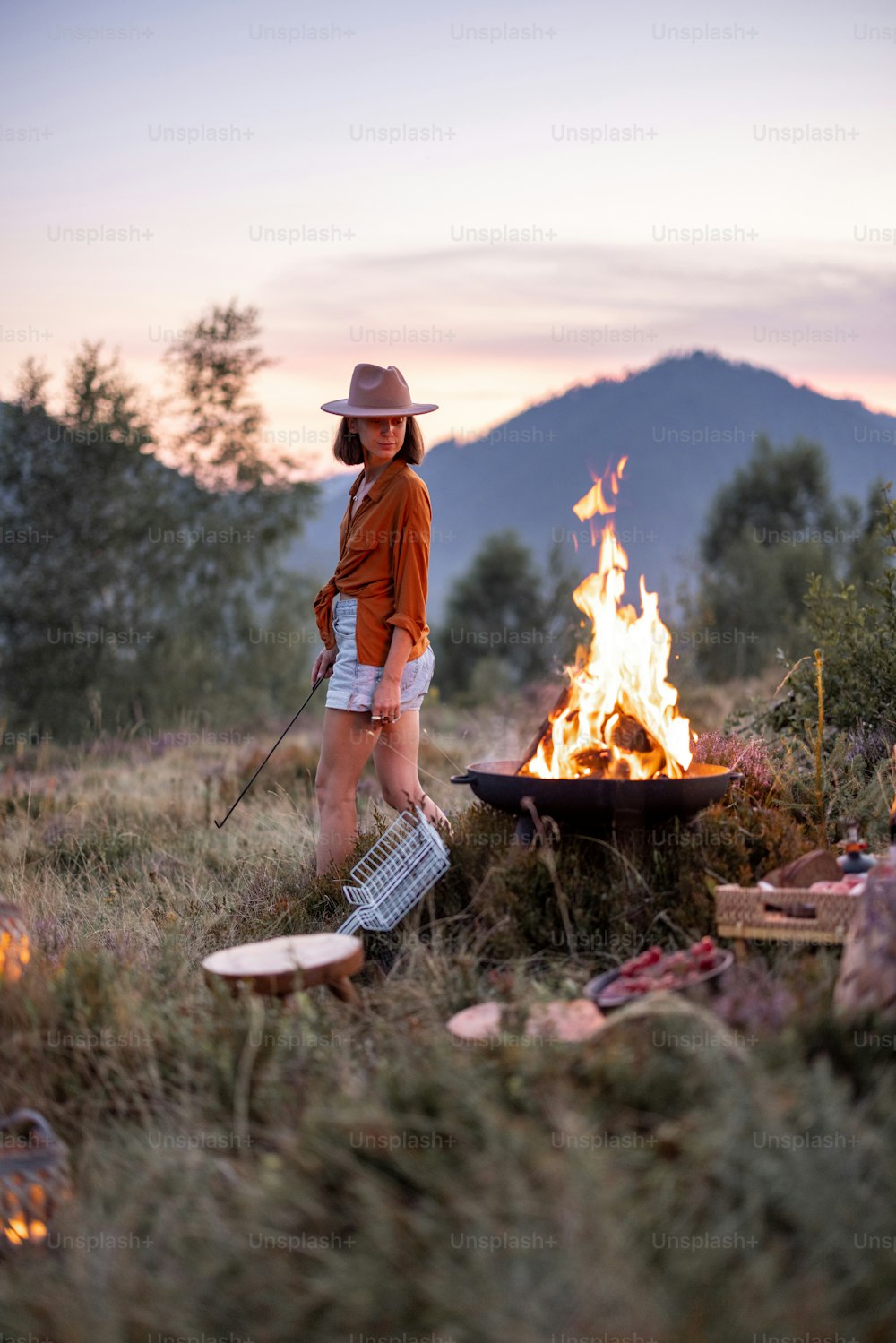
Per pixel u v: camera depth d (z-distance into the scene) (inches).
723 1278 80.7
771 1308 77.0
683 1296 78.9
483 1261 81.8
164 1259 93.4
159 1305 87.0
